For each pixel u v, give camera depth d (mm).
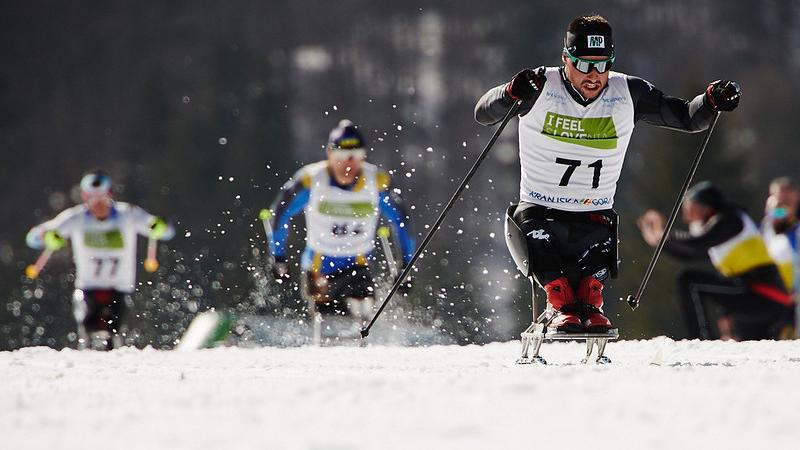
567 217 19109
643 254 88500
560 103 18844
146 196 174125
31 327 86375
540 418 10422
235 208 160250
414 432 9812
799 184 195875
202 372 17578
